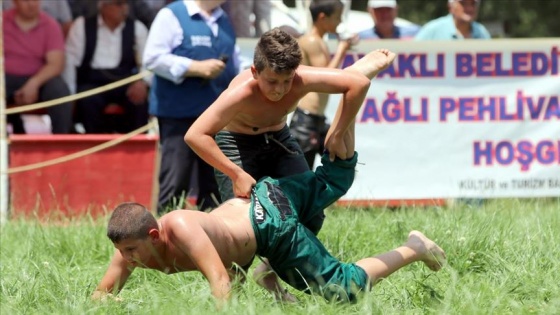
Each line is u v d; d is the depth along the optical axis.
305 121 17.44
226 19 16.59
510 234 12.15
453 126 19.58
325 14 16.84
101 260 12.86
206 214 9.34
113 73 20.36
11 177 18.53
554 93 19.69
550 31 50.66
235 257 9.41
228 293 8.84
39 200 17.88
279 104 10.16
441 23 22.36
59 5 20.56
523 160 19.69
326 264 9.42
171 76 15.99
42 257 12.56
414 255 9.81
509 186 19.72
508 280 10.16
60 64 20.08
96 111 20.30
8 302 9.73
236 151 10.98
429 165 19.55
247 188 9.80
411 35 24.56
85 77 20.36
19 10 19.92
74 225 14.91
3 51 19.42
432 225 12.96
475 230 12.09
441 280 10.46
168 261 9.38
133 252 9.24
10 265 12.05
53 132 19.94
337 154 10.03
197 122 9.92
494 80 19.64
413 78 19.44
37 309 9.58
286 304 9.34
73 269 12.10
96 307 9.12
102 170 18.72
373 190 19.45
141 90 20.45
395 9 23.39
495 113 19.66
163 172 16.52
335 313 8.81
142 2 20.58
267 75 9.66
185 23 16.11
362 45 19.27
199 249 9.00
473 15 22.22
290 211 9.52
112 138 18.75
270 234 9.39
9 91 19.94
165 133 16.42
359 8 51.84
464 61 19.53
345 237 12.60
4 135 18.61
